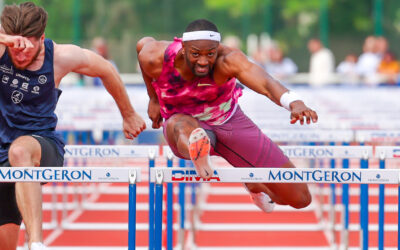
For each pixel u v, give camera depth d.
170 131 11.66
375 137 16.33
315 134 16.64
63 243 18.89
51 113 11.80
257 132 12.84
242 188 28.78
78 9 53.06
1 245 12.17
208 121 12.50
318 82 43.75
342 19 57.56
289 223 21.62
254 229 20.75
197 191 21.00
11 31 10.91
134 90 35.94
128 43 54.03
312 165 25.19
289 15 58.62
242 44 59.97
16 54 11.05
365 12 57.28
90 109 27.52
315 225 21.31
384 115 23.88
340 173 10.14
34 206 10.55
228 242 19.03
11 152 11.00
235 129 12.64
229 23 59.88
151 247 11.47
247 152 12.78
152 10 54.94
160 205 10.50
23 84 11.38
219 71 11.26
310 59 58.22
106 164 31.19
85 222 21.77
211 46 10.82
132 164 36.28
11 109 11.51
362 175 10.12
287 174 10.19
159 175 10.47
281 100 10.51
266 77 10.85
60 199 26.27
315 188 25.33
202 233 20.19
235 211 23.58
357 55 57.28
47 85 11.50
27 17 10.90
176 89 11.88
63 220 21.19
